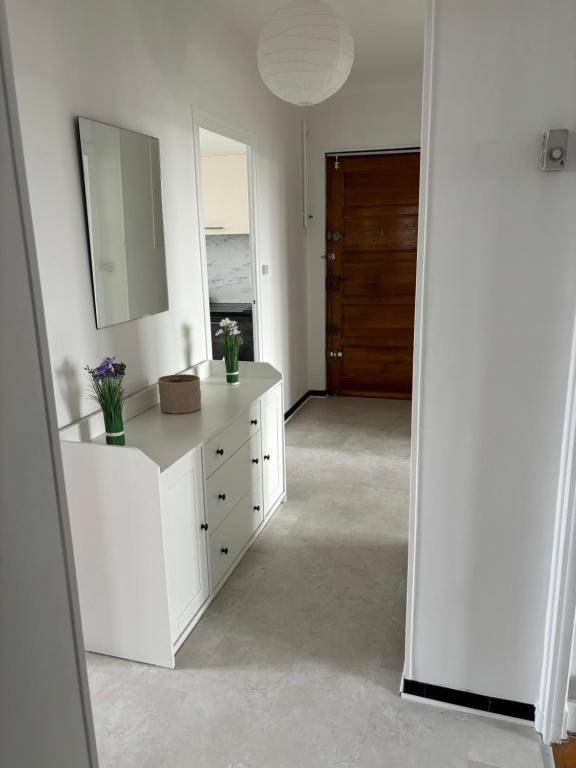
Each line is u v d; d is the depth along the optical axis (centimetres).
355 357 572
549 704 182
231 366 323
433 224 169
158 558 210
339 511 341
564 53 151
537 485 176
